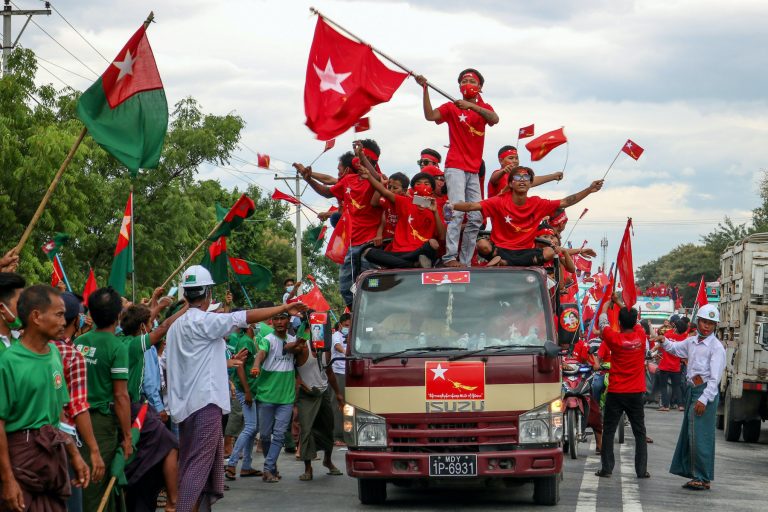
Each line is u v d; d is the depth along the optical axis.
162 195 39.00
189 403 8.77
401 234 11.71
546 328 10.38
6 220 26.23
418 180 11.76
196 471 8.70
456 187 12.18
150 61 8.37
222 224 9.55
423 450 10.12
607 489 11.68
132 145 8.27
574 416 14.79
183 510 8.62
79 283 28.84
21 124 27.22
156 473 9.12
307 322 12.58
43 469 6.38
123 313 9.18
